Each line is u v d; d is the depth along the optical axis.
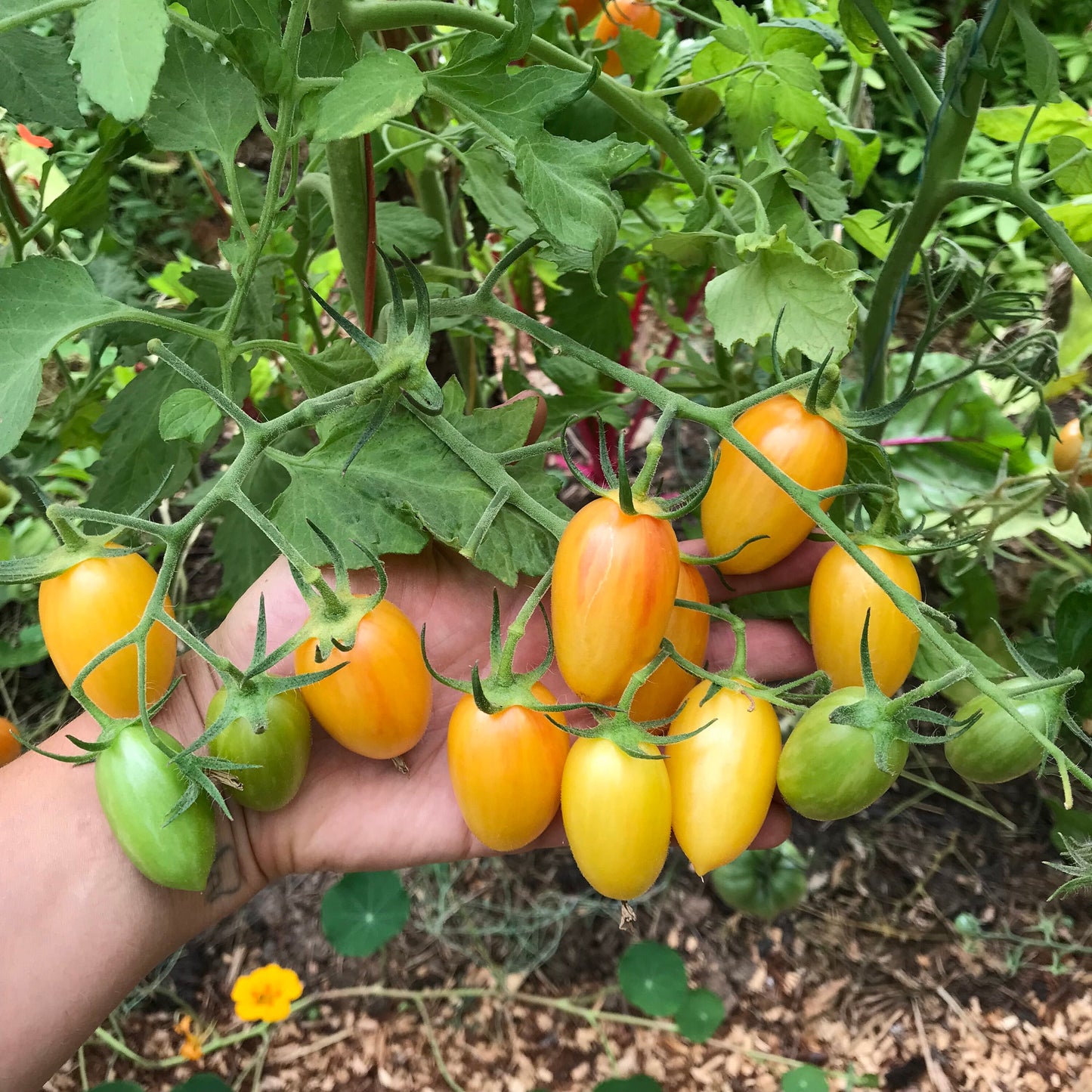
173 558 0.25
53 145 0.52
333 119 0.23
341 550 0.29
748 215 0.36
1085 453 0.45
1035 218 0.32
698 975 0.55
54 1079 0.52
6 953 0.29
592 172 0.25
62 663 0.27
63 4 0.22
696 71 0.39
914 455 0.57
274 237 0.38
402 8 0.29
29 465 0.44
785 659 0.36
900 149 0.90
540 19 0.35
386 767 0.34
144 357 0.39
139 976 0.31
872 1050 0.52
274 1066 0.53
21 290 0.26
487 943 0.57
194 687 0.33
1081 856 0.27
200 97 0.28
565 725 0.26
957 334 0.77
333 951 0.56
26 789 0.31
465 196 0.55
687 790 0.27
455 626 0.35
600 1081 0.52
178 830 0.26
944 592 0.58
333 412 0.28
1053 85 0.29
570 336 0.42
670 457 0.70
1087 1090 0.50
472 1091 0.52
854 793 0.26
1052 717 0.27
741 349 0.54
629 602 0.25
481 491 0.30
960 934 0.56
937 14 0.79
